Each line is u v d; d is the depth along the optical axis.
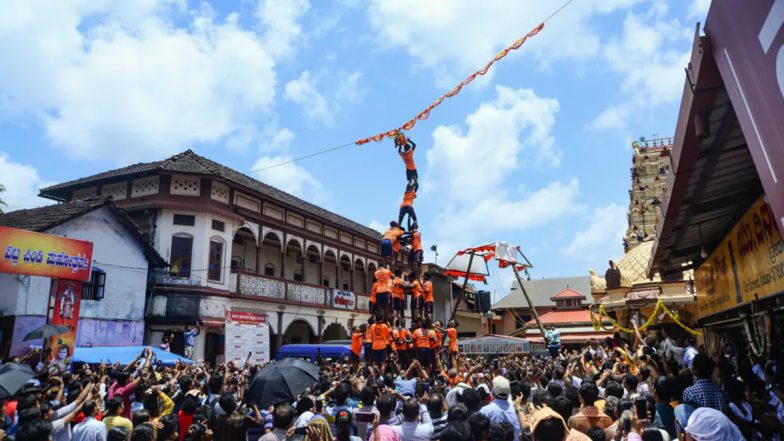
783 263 7.46
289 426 5.53
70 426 6.82
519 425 5.77
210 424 6.91
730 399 5.08
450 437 3.94
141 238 21.11
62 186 25.33
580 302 50.91
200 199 23.56
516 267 31.48
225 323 22.75
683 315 20.41
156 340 21.94
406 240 16.44
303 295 29.08
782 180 3.27
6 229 14.00
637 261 22.45
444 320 44.75
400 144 16.64
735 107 3.94
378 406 5.96
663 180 33.66
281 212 28.88
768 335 8.43
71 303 15.62
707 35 4.29
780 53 3.00
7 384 7.70
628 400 5.81
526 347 30.17
